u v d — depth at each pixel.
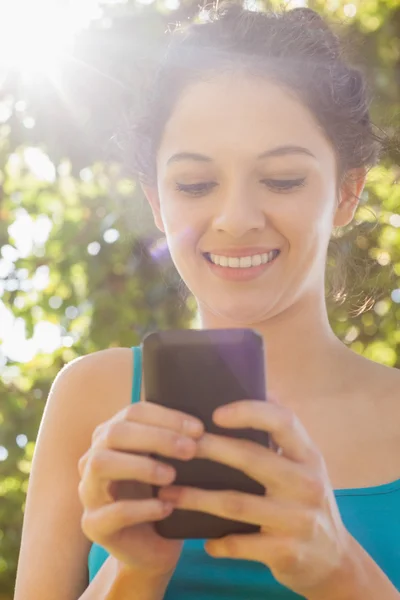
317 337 2.17
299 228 1.96
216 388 1.42
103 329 5.50
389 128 4.18
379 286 4.55
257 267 1.97
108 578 1.80
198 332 1.44
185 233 2.00
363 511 1.96
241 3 2.56
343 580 1.52
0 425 5.55
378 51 5.29
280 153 1.95
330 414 2.13
